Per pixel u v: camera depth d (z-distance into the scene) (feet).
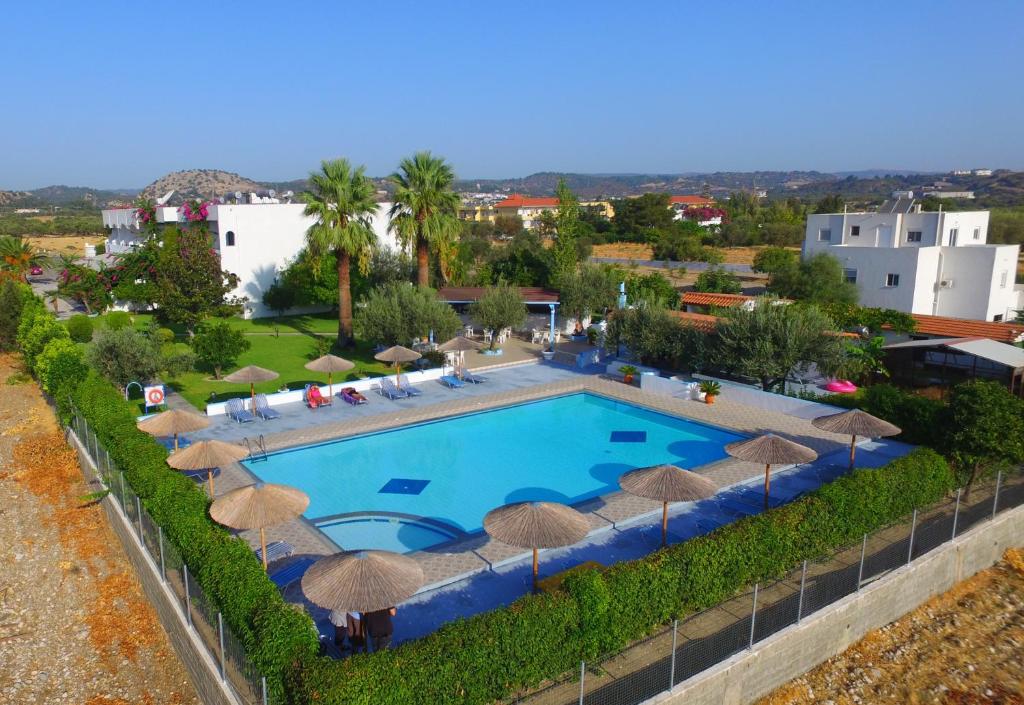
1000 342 98.53
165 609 43.47
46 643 43.91
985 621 47.78
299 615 32.78
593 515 56.13
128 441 56.54
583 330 135.64
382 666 29.76
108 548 55.52
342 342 120.98
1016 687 41.22
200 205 168.25
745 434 77.61
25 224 457.27
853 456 63.62
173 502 45.65
